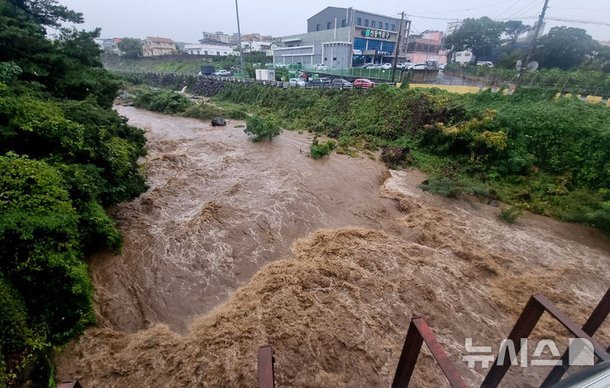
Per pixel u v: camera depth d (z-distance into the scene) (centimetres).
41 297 584
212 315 743
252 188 1323
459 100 1852
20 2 1337
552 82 2305
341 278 858
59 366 591
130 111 3025
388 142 1953
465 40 4503
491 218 1216
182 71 5791
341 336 688
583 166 1309
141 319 732
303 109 2681
